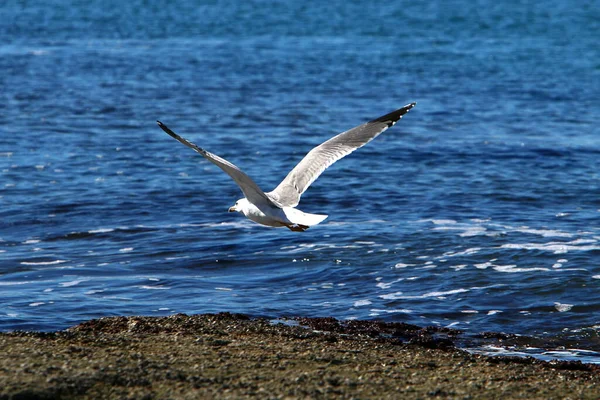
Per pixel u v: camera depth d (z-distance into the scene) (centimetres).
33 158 2839
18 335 1329
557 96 4228
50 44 6112
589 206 2303
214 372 1163
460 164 2819
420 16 8188
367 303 1602
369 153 2983
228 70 5022
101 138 3189
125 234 2059
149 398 1066
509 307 1573
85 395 1071
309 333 1406
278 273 1783
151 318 1448
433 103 4034
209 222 2164
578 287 1645
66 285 1694
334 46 6159
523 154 2967
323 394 1095
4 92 4138
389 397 1101
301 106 3922
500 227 2077
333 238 2000
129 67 5097
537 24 7506
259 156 2944
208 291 1669
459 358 1304
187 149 3038
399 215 2219
